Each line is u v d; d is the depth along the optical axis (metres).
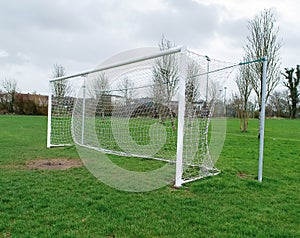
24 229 2.51
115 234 2.47
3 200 3.30
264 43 11.19
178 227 2.66
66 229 2.54
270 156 7.20
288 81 34.22
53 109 9.27
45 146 8.44
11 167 5.32
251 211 3.16
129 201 3.40
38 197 3.45
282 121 26.95
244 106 14.55
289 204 3.42
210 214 3.03
